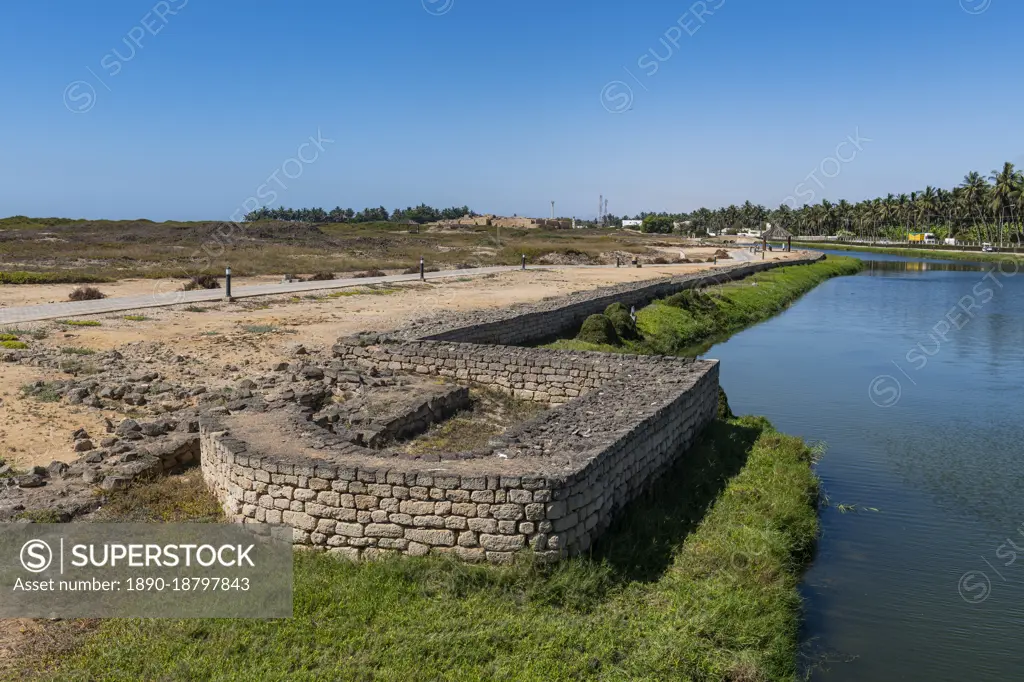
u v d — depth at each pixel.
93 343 19.70
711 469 14.07
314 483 9.27
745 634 8.66
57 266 46.28
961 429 19.61
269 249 67.56
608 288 36.72
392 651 7.44
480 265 59.97
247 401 13.66
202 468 11.41
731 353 30.70
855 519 13.63
